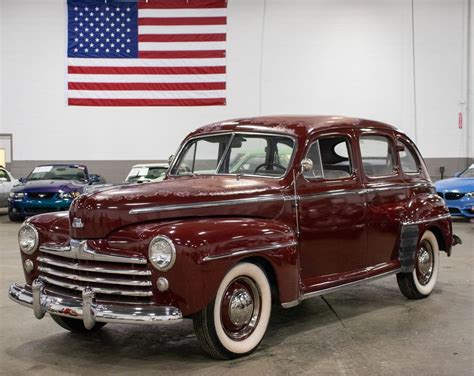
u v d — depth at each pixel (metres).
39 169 13.71
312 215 4.65
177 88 17.14
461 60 17.19
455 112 17.27
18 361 4.09
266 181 4.55
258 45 17.16
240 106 17.23
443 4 17.08
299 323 5.05
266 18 17.12
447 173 17.31
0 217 14.02
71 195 12.31
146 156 17.28
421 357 4.11
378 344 4.42
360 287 6.59
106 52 17.05
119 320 3.68
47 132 17.22
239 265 3.98
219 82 17.16
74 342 4.55
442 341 4.50
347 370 3.83
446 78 17.22
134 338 4.65
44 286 4.21
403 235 5.53
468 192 12.04
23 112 17.20
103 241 3.90
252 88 17.22
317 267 4.73
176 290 3.68
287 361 4.02
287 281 4.26
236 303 4.01
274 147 4.76
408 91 17.28
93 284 3.90
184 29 17.06
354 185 5.07
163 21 17.02
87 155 17.27
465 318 5.20
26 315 5.39
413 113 17.28
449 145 17.33
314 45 17.20
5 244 9.74
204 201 4.07
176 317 3.65
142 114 17.19
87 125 17.20
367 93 17.30
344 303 5.81
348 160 5.14
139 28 17.03
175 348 4.37
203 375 3.75
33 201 12.34
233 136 5.04
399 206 5.57
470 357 4.11
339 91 17.30
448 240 6.14
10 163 17.25
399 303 5.80
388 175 5.55
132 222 3.85
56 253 4.10
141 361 4.07
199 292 3.72
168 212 3.93
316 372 3.79
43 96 17.17
